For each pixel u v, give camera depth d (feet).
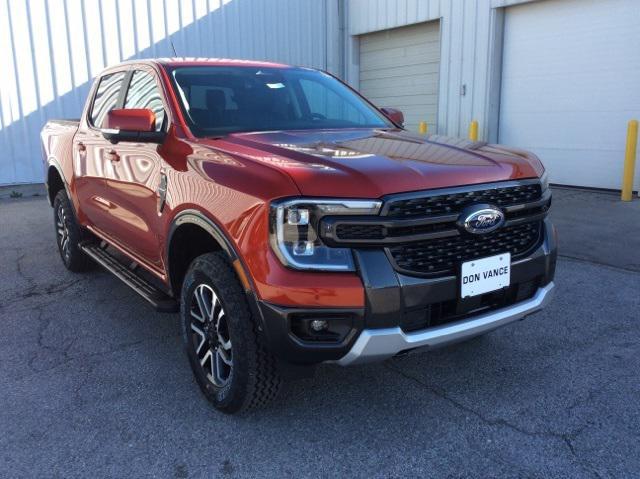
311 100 13.52
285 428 9.34
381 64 43.73
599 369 11.14
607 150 30.58
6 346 12.64
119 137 11.10
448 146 10.45
